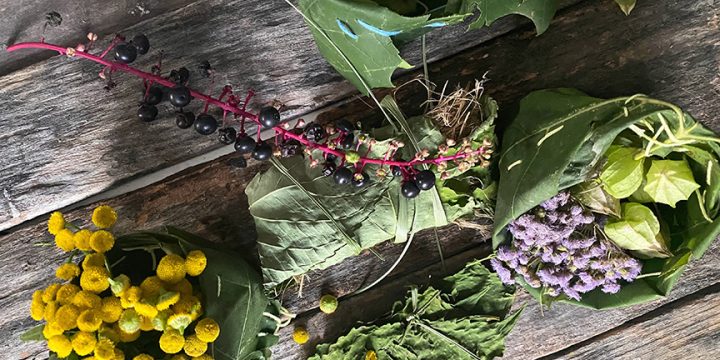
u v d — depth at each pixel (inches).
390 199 11.0
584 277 10.7
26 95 11.6
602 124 9.6
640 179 10.3
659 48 11.4
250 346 10.9
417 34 10.9
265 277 11.1
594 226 10.7
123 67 9.8
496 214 10.6
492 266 11.9
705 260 12.5
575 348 12.8
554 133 10.0
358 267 12.3
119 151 11.8
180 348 9.3
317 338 12.4
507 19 11.6
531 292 11.4
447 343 12.0
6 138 11.6
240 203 12.1
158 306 9.1
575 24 11.5
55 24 11.3
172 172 12.1
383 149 10.8
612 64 11.5
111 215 10.0
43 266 12.0
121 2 11.4
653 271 10.9
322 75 11.8
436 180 11.0
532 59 11.6
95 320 9.1
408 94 11.8
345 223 11.0
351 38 9.9
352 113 11.9
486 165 10.6
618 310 12.6
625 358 12.8
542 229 10.4
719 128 11.6
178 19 11.5
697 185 10.2
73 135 11.7
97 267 9.2
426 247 12.3
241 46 11.6
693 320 12.7
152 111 10.4
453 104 10.9
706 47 11.4
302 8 10.0
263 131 11.9
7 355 12.0
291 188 11.0
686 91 11.5
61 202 11.9
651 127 10.1
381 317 12.1
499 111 11.7
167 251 9.8
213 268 10.1
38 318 9.6
